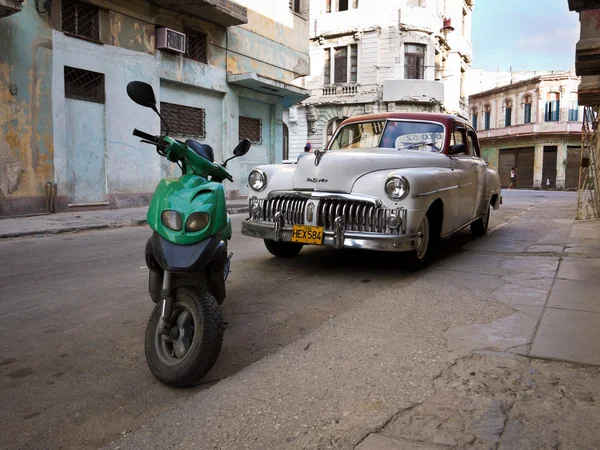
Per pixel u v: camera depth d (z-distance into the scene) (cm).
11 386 286
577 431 220
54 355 330
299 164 543
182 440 224
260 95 1852
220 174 345
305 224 520
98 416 254
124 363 318
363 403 251
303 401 256
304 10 2103
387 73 2772
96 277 544
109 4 1252
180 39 1428
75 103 1201
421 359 303
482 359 299
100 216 1112
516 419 231
